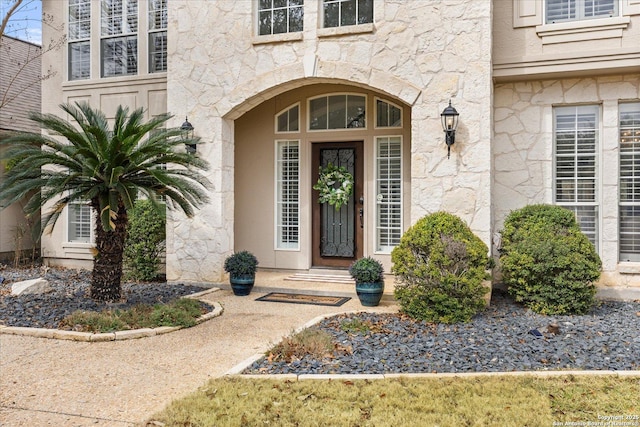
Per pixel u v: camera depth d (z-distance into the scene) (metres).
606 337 5.80
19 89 14.31
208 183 7.98
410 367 4.88
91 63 11.52
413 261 6.79
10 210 12.58
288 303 8.01
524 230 7.48
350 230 10.06
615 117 8.20
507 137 8.70
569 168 8.52
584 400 4.04
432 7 8.02
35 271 11.20
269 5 9.23
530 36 8.36
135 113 7.57
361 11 8.68
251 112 10.52
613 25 7.93
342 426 3.59
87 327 6.19
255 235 10.50
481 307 6.89
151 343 5.84
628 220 8.27
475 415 3.76
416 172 8.07
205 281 9.38
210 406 3.93
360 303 7.96
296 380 4.50
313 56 8.69
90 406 4.06
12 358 5.28
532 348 5.43
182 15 9.52
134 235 9.79
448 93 7.92
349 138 9.87
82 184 7.24
